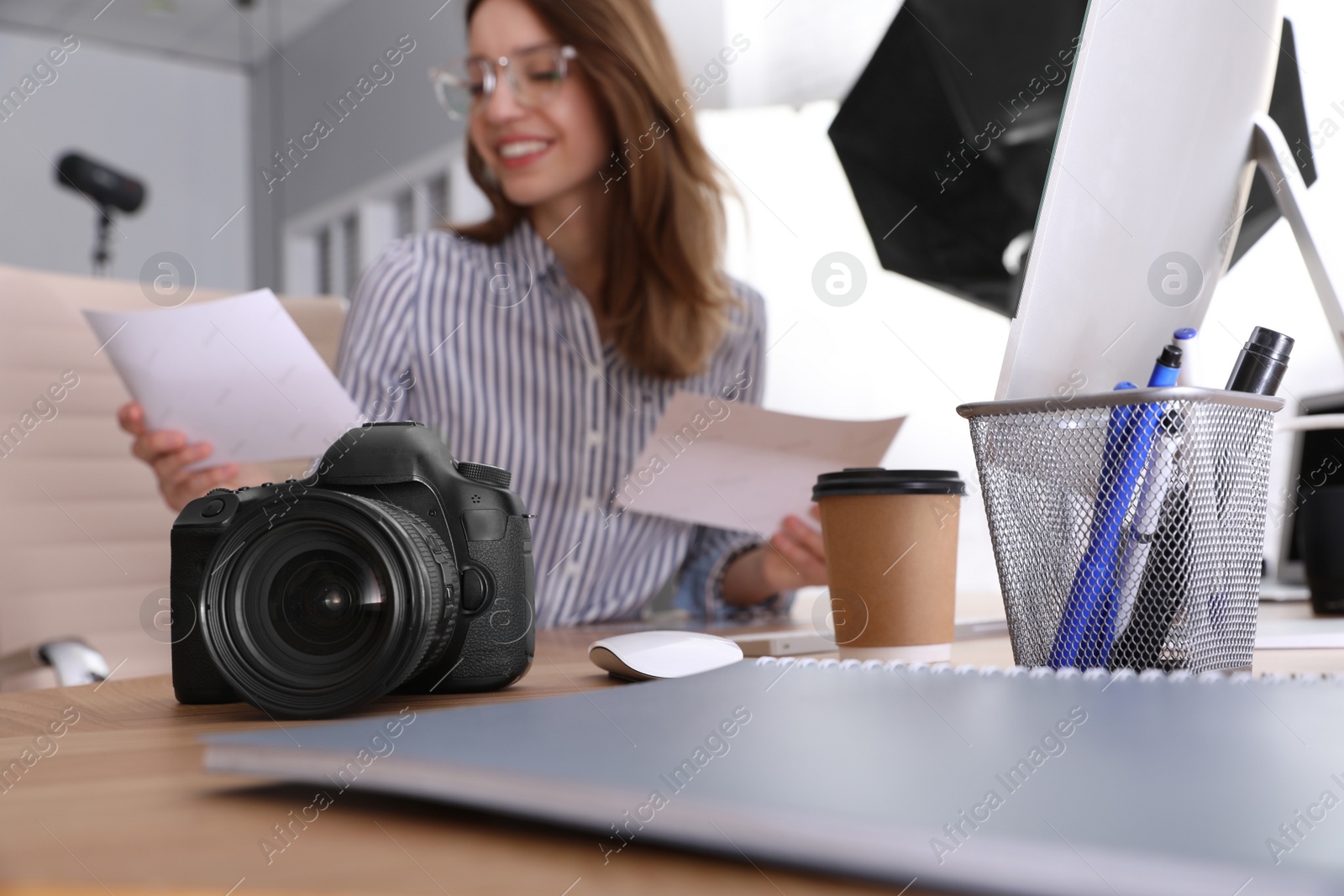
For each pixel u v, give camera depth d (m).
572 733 0.26
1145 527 0.42
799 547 0.88
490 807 0.22
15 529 1.33
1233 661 0.44
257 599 0.41
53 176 5.07
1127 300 0.51
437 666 0.47
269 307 0.79
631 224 1.25
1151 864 0.16
